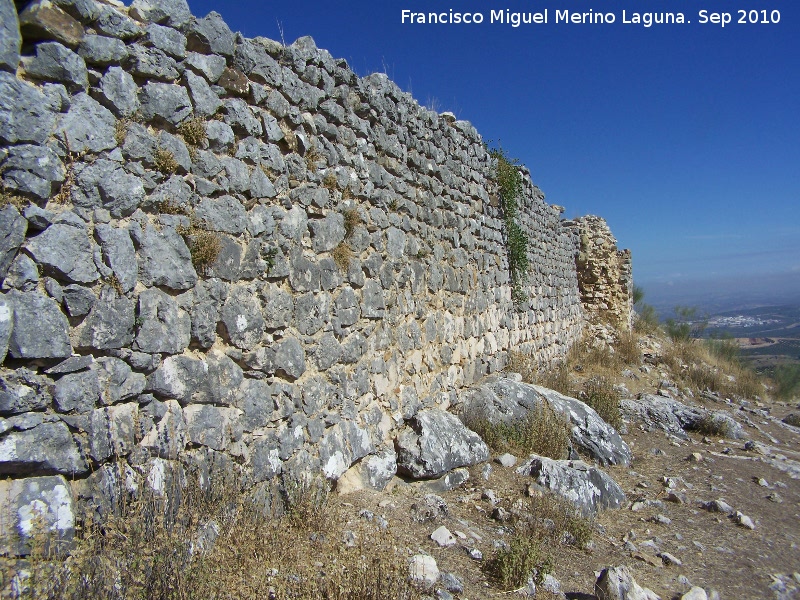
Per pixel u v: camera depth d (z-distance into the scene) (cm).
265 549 393
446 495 630
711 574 554
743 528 671
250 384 467
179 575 324
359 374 611
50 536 305
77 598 288
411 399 707
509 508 598
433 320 788
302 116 545
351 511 523
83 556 303
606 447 859
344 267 595
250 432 462
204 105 434
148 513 351
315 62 567
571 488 673
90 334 344
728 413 1305
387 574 383
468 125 929
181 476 392
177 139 411
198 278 425
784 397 1733
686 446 1000
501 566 467
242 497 419
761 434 1170
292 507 465
